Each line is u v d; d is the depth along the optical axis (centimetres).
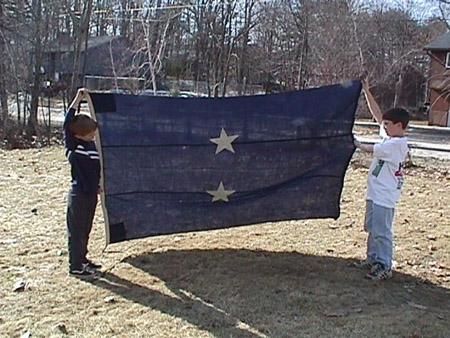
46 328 395
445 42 3769
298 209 566
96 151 504
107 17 3684
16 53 2152
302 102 543
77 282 480
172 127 527
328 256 572
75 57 2208
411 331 408
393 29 4284
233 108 535
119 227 536
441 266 554
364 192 905
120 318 414
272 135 539
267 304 446
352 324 416
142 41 2736
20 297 446
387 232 510
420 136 2791
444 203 854
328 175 560
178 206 545
